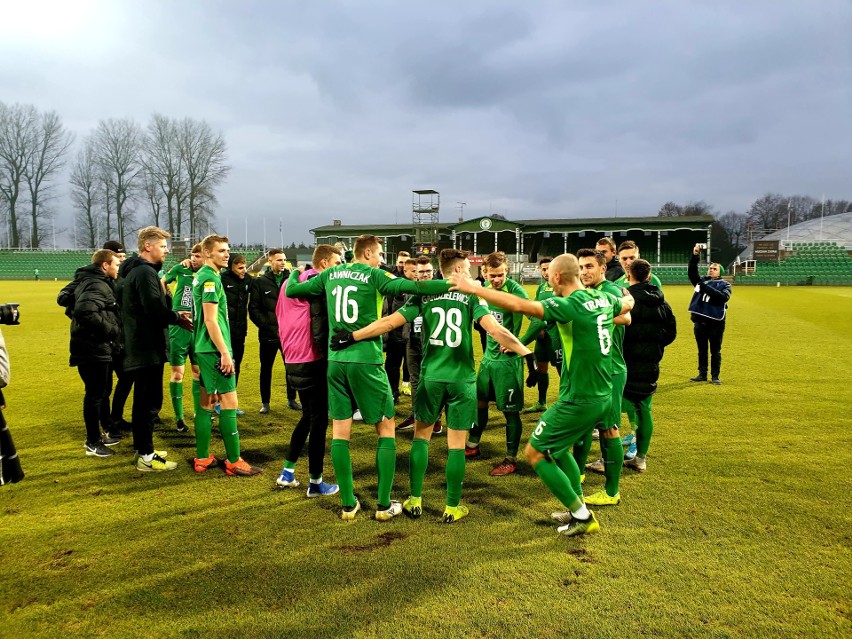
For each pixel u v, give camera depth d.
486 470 4.61
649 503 3.80
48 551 3.16
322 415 3.96
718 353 7.79
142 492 4.06
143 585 2.81
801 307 19.64
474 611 2.58
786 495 3.92
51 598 2.70
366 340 3.62
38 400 6.88
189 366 8.66
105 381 4.85
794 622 2.50
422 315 3.76
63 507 3.77
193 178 59.19
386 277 3.61
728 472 4.38
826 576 2.87
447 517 3.56
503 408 4.57
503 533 3.40
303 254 64.69
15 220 57.69
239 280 6.59
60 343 11.59
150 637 2.41
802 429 5.58
